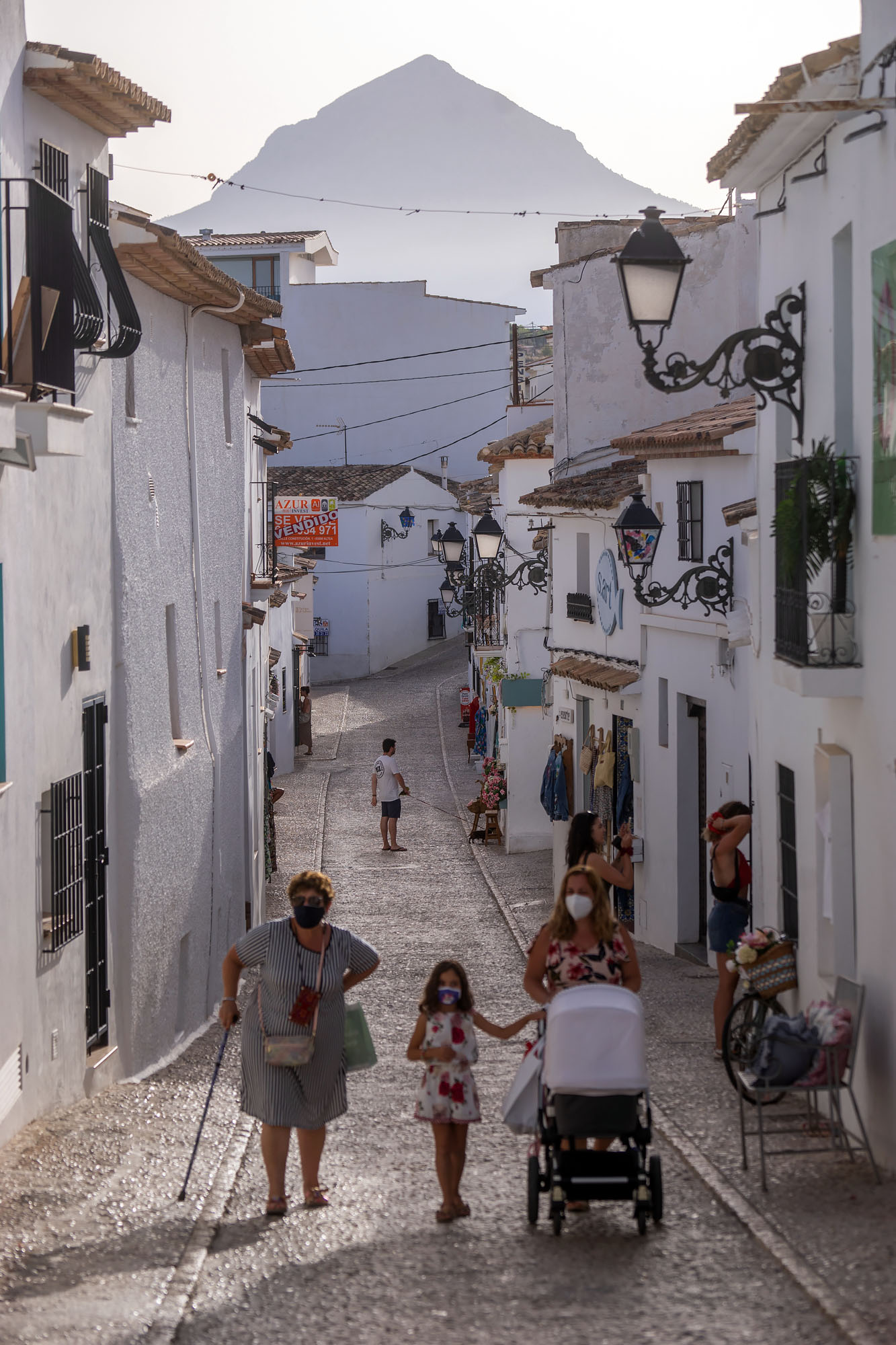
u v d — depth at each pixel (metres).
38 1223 7.22
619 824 19.27
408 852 26.34
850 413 9.02
